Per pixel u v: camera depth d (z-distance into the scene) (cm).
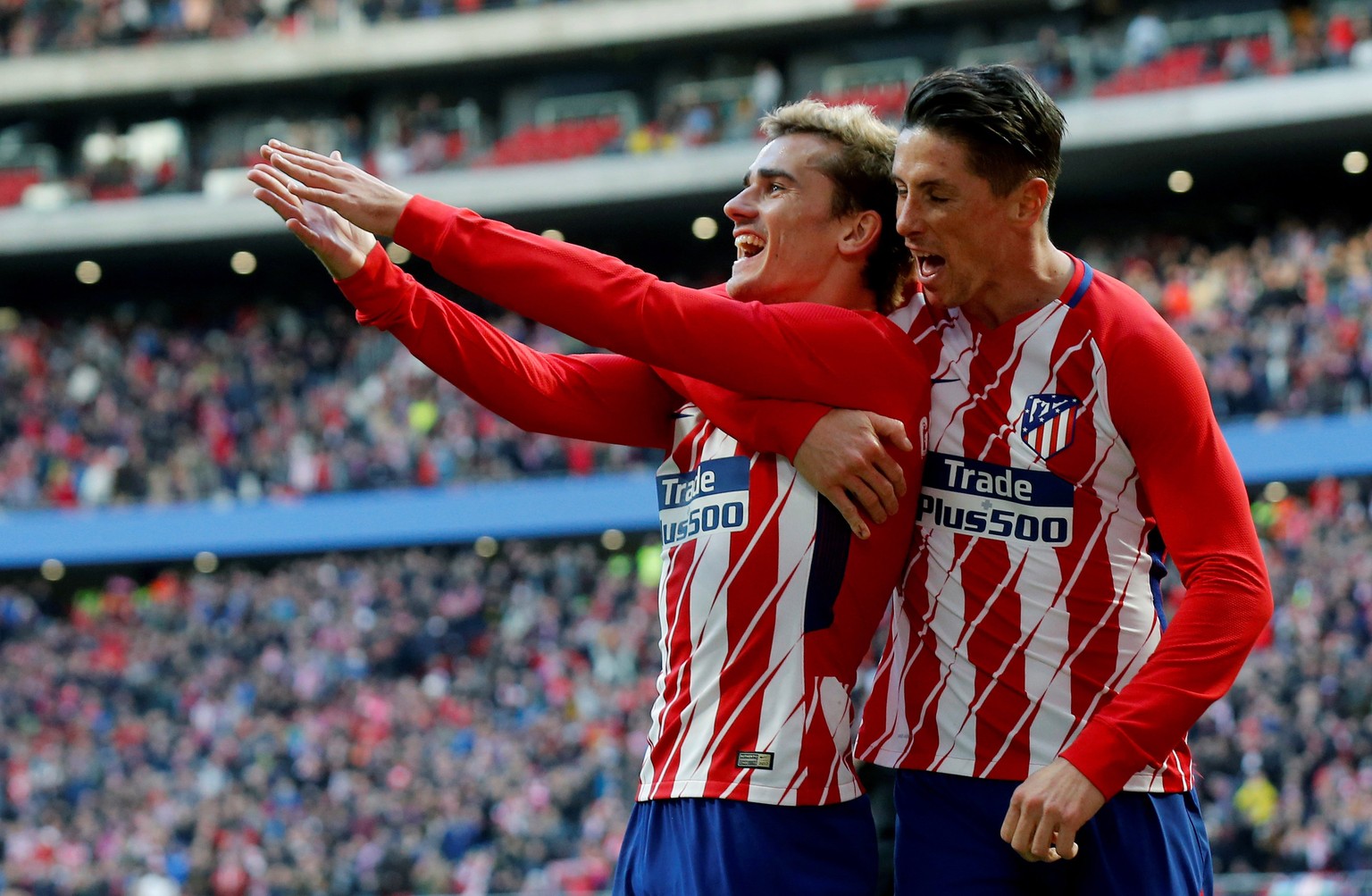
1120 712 543
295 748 3712
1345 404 4206
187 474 5178
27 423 5422
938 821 595
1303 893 2147
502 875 3020
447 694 3947
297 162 579
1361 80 4859
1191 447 562
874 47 5794
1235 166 5356
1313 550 3647
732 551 579
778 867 555
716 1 5706
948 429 597
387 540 4975
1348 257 4634
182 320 6284
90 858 3388
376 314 591
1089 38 5531
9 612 4812
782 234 612
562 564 4412
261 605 4469
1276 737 2891
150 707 4119
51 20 6181
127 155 6297
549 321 574
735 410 586
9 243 5828
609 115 6041
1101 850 580
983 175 559
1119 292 585
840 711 576
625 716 3659
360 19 6059
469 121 6109
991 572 588
